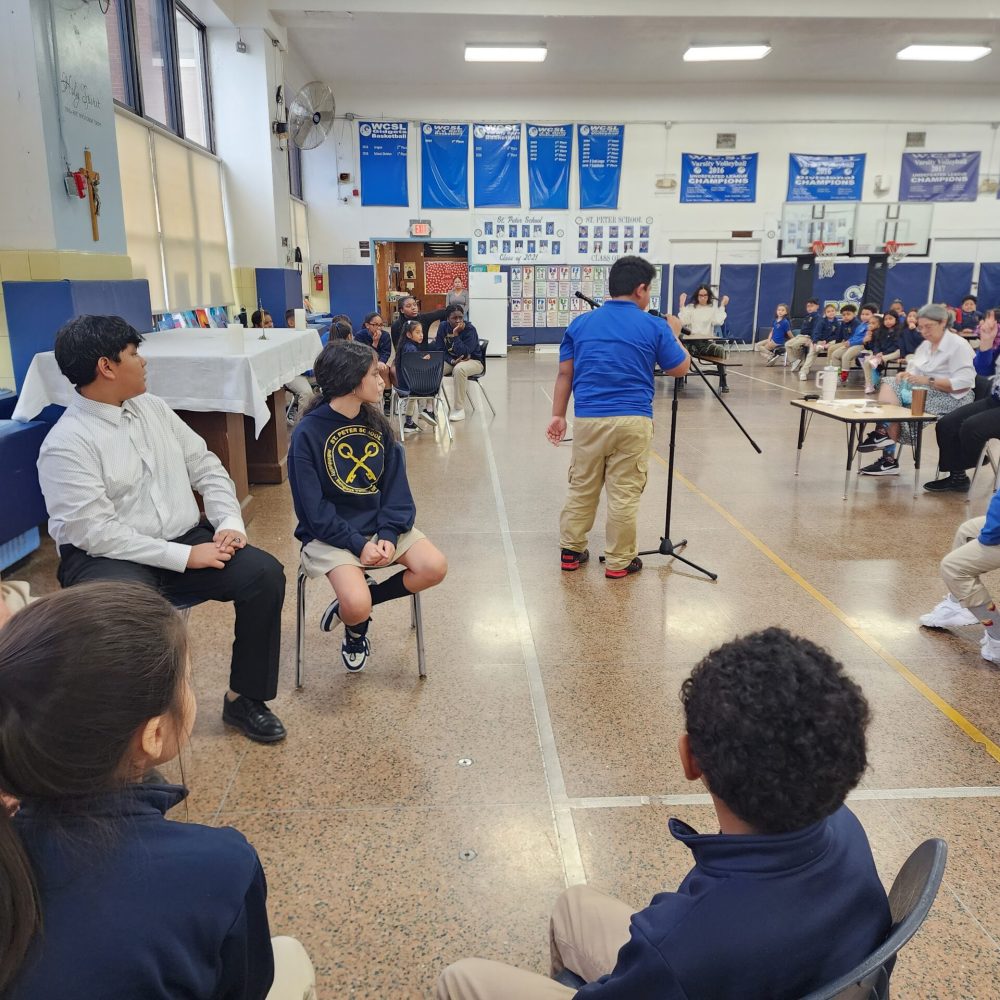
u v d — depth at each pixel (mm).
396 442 2746
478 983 1174
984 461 5281
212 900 752
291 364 5598
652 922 828
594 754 2373
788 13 9922
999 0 9945
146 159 7477
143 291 5496
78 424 2221
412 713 2596
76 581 2178
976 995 1568
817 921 804
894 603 3492
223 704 2627
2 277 4520
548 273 14805
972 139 14430
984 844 1984
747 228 14742
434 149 14109
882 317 10828
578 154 14289
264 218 10047
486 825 2059
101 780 721
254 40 9594
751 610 3418
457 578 3781
